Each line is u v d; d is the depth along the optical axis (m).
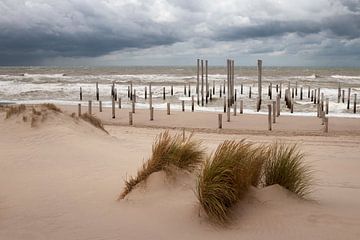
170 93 44.66
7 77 68.25
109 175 7.19
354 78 68.06
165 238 4.32
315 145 15.49
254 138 17.34
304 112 29.77
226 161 5.09
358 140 17.02
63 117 12.18
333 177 9.21
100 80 61.66
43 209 5.20
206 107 33.06
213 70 113.00
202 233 4.45
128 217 4.93
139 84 54.16
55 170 7.45
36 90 43.88
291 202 5.27
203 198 4.86
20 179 6.73
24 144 9.65
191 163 6.59
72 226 4.64
